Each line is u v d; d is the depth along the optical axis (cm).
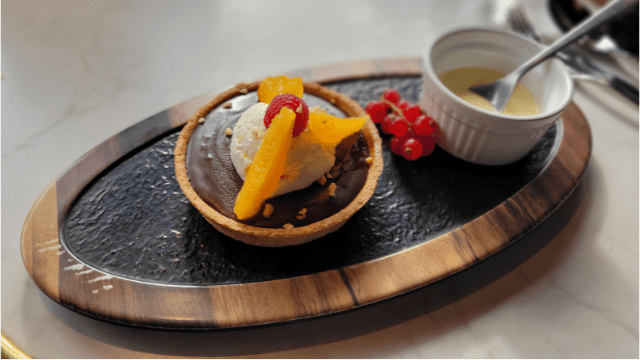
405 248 31
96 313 28
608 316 31
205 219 31
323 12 48
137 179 32
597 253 33
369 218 32
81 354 28
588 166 37
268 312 28
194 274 29
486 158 34
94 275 29
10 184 34
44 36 43
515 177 34
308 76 38
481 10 49
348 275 29
